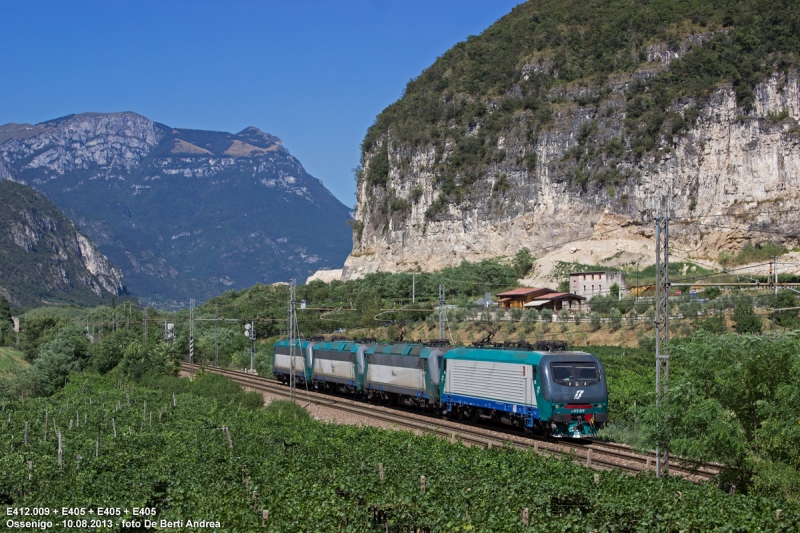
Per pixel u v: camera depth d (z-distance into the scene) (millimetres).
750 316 77938
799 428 23547
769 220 149875
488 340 45750
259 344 107312
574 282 132125
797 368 24250
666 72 174375
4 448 38844
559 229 170875
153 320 121000
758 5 177500
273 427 42219
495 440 37219
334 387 62344
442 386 45531
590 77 184875
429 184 192375
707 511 21359
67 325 106625
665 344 29703
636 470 30250
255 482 28125
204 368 81125
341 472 28047
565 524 20984
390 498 23906
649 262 152000
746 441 25047
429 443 33281
